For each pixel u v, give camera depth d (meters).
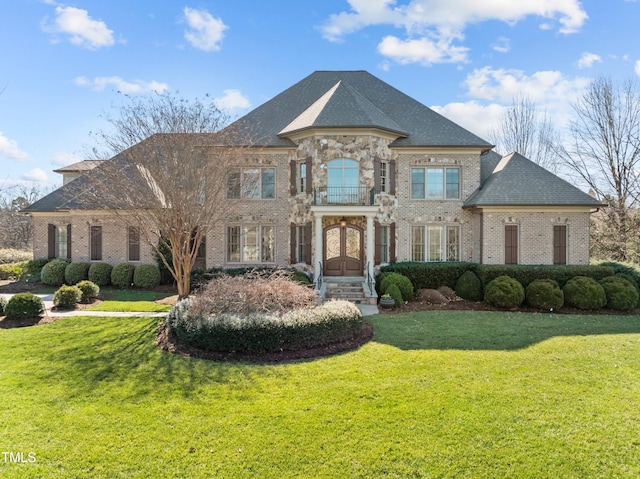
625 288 15.94
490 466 4.99
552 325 12.76
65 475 4.82
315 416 6.31
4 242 42.12
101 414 6.44
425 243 21.45
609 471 4.87
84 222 22.64
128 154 15.94
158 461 5.12
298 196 20.73
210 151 16.47
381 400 6.89
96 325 12.69
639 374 8.05
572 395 7.03
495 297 16.05
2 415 6.39
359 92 24.42
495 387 7.42
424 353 9.66
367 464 5.04
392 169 20.88
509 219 19.39
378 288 18.00
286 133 20.78
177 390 7.44
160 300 17.48
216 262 21.52
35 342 10.76
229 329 9.60
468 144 21.00
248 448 5.41
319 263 18.91
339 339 10.58
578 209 19.23
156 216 15.84
